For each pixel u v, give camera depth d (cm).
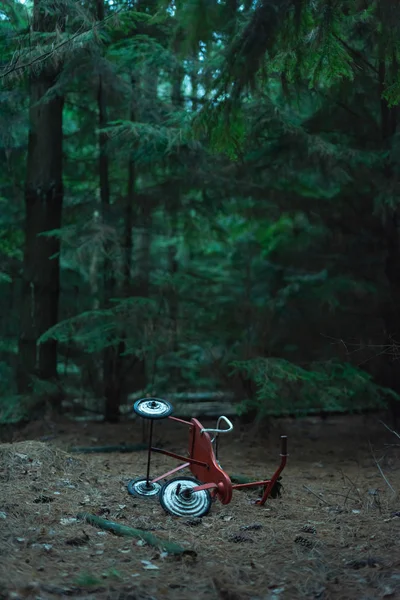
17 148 1052
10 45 873
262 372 873
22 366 1016
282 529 498
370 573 391
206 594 361
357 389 902
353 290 979
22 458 645
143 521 507
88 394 1118
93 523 482
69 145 1154
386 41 546
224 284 1188
